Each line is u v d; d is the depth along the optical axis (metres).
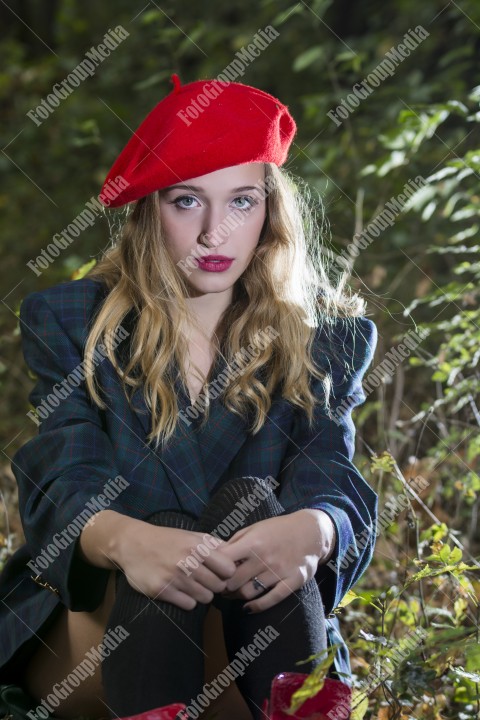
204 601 2.39
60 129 9.18
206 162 2.76
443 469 4.11
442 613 3.01
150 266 2.91
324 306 3.19
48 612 2.74
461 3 7.25
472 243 5.65
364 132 6.79
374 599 2.96
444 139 6.85
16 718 2.73
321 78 8.66
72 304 3.00
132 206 3.30
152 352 2.85
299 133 7.55
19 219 8.53
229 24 9.87
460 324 4.10
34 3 11.32
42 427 2.87
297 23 9.16
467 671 2.53
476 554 3.87
